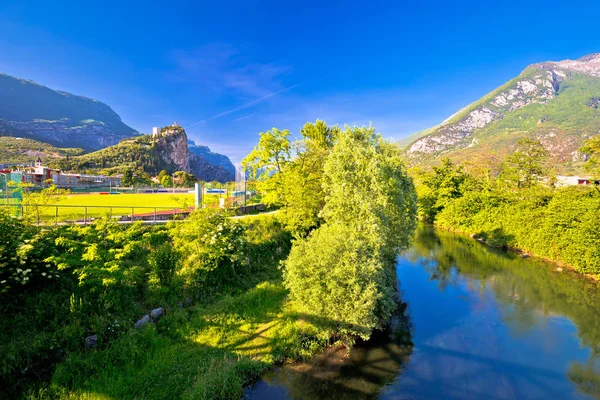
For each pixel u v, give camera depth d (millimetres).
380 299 12508
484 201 38188
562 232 24688
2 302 8711
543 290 19125
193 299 12969
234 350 10586
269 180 27344
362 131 18891
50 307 9289
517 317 15422
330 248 11984
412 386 10156
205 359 9781
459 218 40844
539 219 28000
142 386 8219
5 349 7637
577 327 14383
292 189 22781
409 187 21828
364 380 10289
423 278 21578
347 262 11625
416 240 34844
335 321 11703
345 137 18391
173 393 8125
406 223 19156
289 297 13555
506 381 10594
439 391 9977
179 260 13906
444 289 19406
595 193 24984
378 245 14289
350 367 10930
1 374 7199
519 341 13156
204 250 14344
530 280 20969
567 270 23078
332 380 10180
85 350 8773
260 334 11688
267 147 33062
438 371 11016
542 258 26391
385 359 11539
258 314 12875
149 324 10523
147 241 13539
